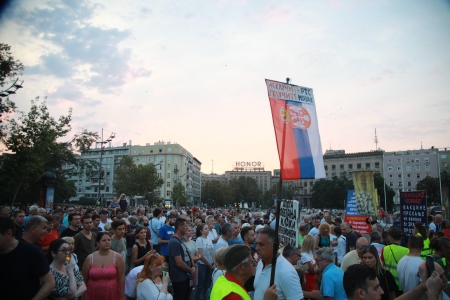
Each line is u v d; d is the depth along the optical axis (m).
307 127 5.49
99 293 5.71
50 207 24.12
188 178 142.62
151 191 69.00
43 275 4.06
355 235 10.17
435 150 108.12
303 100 5.59
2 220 3.90
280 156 5.09
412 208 11.63
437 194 70.69
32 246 4.12
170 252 7.33
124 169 67.69
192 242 8.73
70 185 77.19
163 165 127.12
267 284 4.30
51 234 8.09
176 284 7.28
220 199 140.25
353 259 6.80
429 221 16.62
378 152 115.88
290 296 4.10
